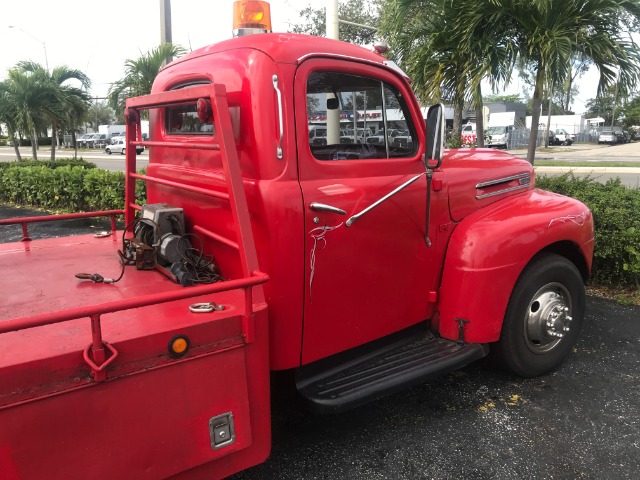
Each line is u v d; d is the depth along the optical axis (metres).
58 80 15.18
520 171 3.69
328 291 2.57
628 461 2.71
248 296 2.06
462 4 5.63
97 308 1.70
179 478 2.03
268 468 2.70
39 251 3.25
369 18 14.64
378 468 2.69
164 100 2.63
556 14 5.55
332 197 2.49
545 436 2.93
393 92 2.83
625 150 38.75
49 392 1.68
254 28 2.79
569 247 3.66
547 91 5.62
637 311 4.69
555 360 3.56
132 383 1.84
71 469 1.75
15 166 12.57
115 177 9.23
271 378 2.71
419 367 2.84
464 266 3.06
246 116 2.37
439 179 3.04
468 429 3.02
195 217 2.87
